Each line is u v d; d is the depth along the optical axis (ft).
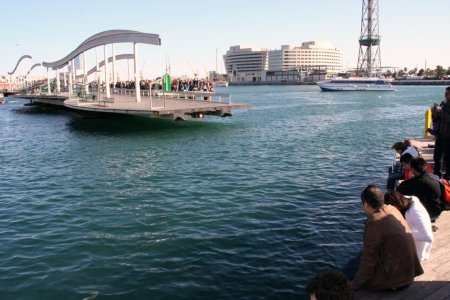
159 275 25.68
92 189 47.39
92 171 57.31
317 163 60.29
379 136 91.20
